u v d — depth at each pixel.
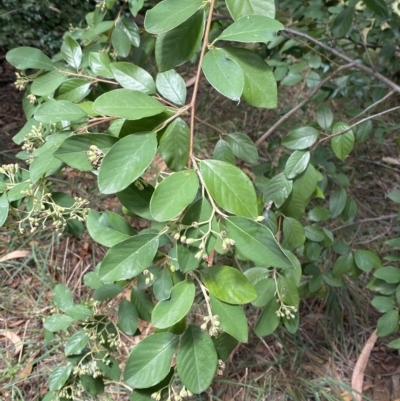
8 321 1.65
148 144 0.60
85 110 0.82
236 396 1.56
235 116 2.61
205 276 0.67
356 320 1.85
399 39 1.74
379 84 1.90
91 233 0.76
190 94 2.63
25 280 1.76
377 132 2.04
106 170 0.59
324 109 1.23
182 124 0.71
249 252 0.62
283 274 1.01
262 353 1.70
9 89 2.50
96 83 1.01
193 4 0.66
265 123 2.60
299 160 1.07
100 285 1.01
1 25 2.30
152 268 0.85
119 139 0.65
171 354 0.69
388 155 2.52
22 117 2.36
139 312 0.98
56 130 0.87
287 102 2.70
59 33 2.45
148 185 0.73
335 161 2.35
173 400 0.78
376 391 1.63
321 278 1.34
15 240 1.83
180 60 0.73
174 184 0.59
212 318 0.64
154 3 1.57
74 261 1.85
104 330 1.03
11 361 1.54
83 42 1.31
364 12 1.83
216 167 0.62
